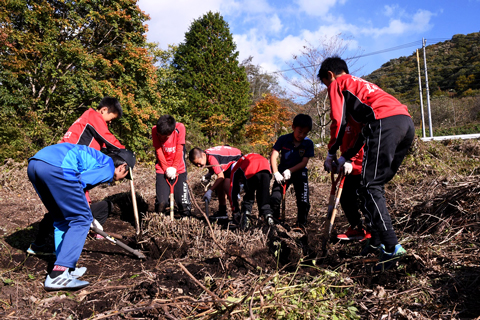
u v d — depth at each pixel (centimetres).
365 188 244
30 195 622
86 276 276
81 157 259
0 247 331
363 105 255
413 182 580
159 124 375
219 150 439
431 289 208
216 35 2239
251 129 2144
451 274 221
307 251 295
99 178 268
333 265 273
